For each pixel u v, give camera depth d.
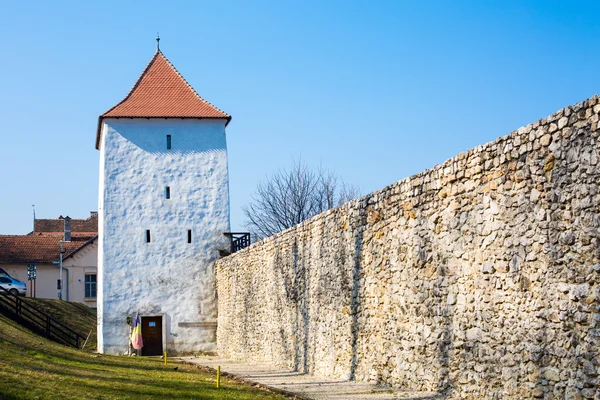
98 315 37.91
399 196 16.06
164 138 37.62
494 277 12.21
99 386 14.87
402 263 15.88
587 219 9.88
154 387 15.70
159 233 37.00
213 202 37.56
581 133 10.00
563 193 10.38
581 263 10.01
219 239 37.38
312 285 21.83
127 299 36.31
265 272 27.06
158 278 36.69
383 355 16.86
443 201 14.10
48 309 45.78
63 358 20.34
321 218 21.08
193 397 14.40
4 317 28.94
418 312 15.09
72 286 64.81
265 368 24.61
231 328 32.81
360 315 18.20
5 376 14.27
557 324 10.49
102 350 35.91
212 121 38.06
